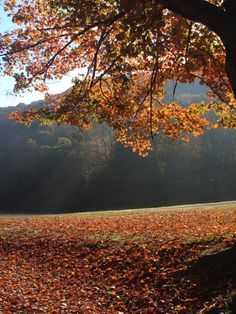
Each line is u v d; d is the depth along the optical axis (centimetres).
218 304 712
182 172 7731
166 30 990
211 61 1078
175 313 795
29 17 1159
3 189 8931
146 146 1354
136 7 809
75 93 1127
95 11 959
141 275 1050
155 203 7525
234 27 736
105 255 1285
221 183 7575
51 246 1541
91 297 995
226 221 1552
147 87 1220
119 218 2073
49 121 1155
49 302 952
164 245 1190
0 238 1789
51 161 8756
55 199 8356
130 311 877
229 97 1197
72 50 1195
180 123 1297
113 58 1016
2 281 1139
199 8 752
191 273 928
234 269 845
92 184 8075
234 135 7969
